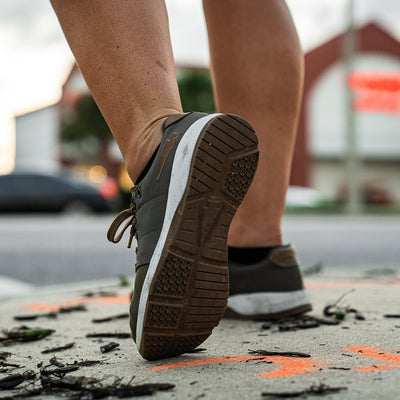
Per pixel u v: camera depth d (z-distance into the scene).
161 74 1.15
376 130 26.56
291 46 1.58
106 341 1.44
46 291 2.64
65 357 1.27
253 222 1.65
